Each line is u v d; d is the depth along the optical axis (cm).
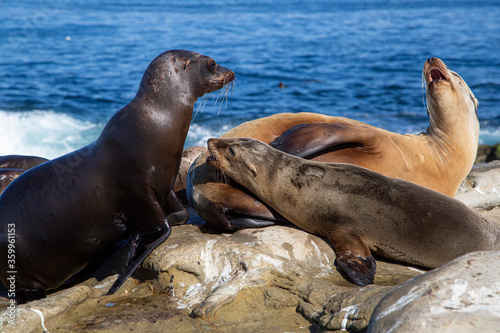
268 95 5025
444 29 12281
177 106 1341
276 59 7188
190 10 18512
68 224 1313
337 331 951
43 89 4981
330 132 1455
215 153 1447
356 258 1217
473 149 1678
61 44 8150
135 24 11894
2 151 3256
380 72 6397
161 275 1238
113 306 1183
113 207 1337
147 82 1339
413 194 1271
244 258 1195
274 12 18225
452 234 1213
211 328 1041
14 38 8700
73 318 1122
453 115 1634
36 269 1337
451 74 1700
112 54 7219
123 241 1515
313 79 5869
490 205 1745
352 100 4912
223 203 1448
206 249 1250
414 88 5438
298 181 1358
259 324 1048
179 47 7975
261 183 1401
